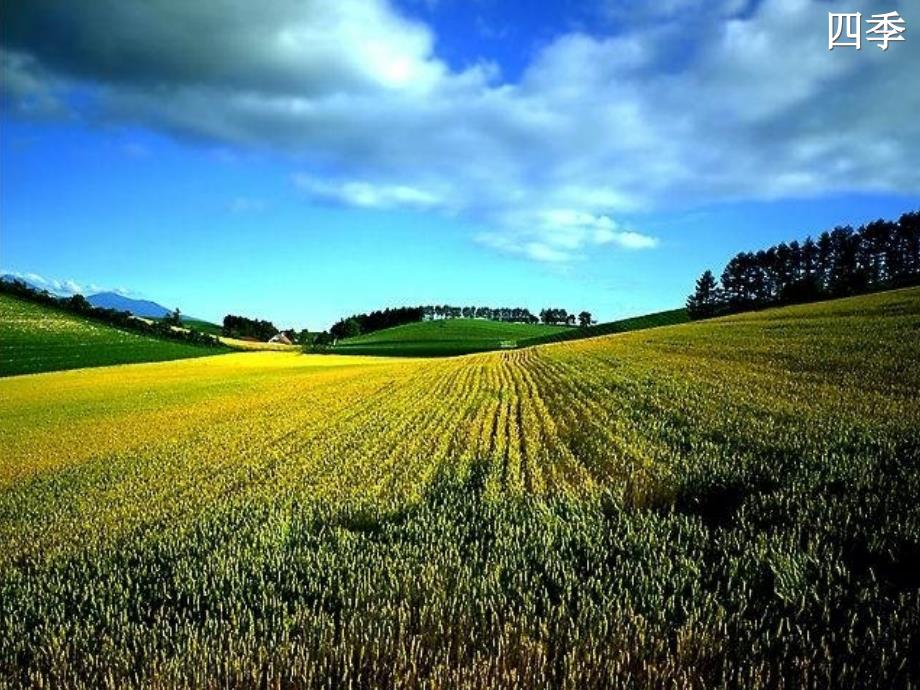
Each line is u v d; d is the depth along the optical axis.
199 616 5.55
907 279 90.25
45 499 14.86
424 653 4.61
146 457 19.95
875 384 20.33
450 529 7.83
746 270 125.62
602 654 4.27
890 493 7.63
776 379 24.12
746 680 4.04
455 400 29.75
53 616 6.10
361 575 6.18
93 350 85.50
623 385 27.73
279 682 4.17
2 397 48.41
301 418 27.50
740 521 7.26
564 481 11.81
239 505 11.80
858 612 4.81
